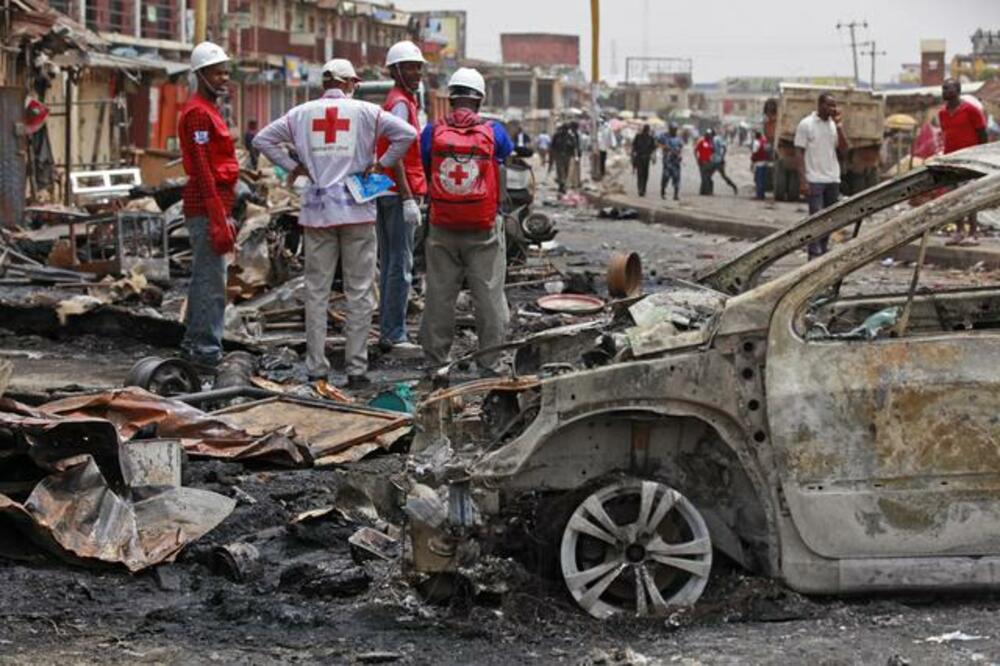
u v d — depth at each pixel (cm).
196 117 1117
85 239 1759
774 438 611
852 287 1739
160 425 870
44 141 2886
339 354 1250
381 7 8394
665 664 564
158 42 4856
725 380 613
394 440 916
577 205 3938
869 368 612
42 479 710
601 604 615
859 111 3784
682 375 611
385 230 1233
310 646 599
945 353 614
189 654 590
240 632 615
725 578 633
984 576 614
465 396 670
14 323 1313
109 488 729
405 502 646
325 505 795
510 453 613
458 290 1095
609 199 3750
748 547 632
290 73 6253
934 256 2056
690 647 584
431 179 1073
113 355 1255
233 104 5681
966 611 618
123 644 601
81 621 629
